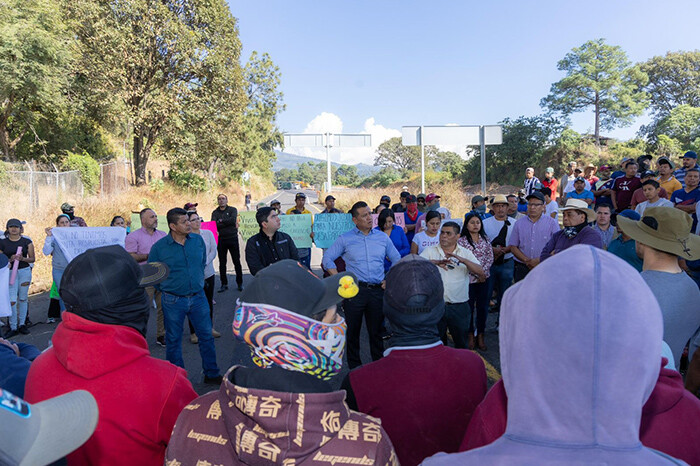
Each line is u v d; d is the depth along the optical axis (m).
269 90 44.53
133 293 1.46
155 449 1.41
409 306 1.59
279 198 61.84
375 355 4.58
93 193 21.55
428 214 5.72
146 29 24.09
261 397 0.99
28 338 6.19
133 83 25.11
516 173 46.69
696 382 2.92
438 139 13.69
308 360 1.13
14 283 6.18
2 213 12.70
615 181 8.73
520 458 0.73
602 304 0.71
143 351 1.45
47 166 21.52
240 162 47.38
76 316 1.37
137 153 28.77
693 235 2.43
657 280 2.39
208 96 26.80
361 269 4.46
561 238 4.94
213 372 4.48
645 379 0.72
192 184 33.47
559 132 45.53
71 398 0.92
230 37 27.58
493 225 6.48
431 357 1.57
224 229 8.63
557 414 0.73
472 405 1.57
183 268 4.21
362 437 1.03
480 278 4.35
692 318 2.32
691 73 55.88
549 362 0.74
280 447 0.97
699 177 6.57
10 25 17.19
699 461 1.08
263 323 1.13
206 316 4.41
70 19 22.88
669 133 46.66
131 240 6.04
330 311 1.26
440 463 0.78
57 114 22.02
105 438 1.32
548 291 0.76
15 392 1.61
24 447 0.75
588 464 0.69
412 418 1.55
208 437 1.12
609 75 51.25
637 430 0.73
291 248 5.15
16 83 17.44
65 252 6.51
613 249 4.76
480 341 5.34
